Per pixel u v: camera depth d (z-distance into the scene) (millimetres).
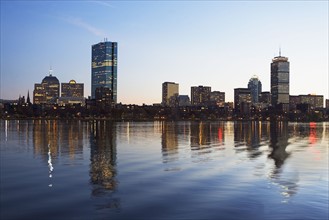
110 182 37844
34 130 173250
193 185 36125
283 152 68438
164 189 34375
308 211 26734
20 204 29328
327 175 41406
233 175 41688
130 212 27016
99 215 26438
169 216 26047
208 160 55562
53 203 29547
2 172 44531
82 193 32875
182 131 168500
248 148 77125
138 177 40594
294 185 35781
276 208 27609
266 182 37406
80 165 50438
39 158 59062
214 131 169250
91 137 118625
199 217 25703
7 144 88562
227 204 28875
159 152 68500
